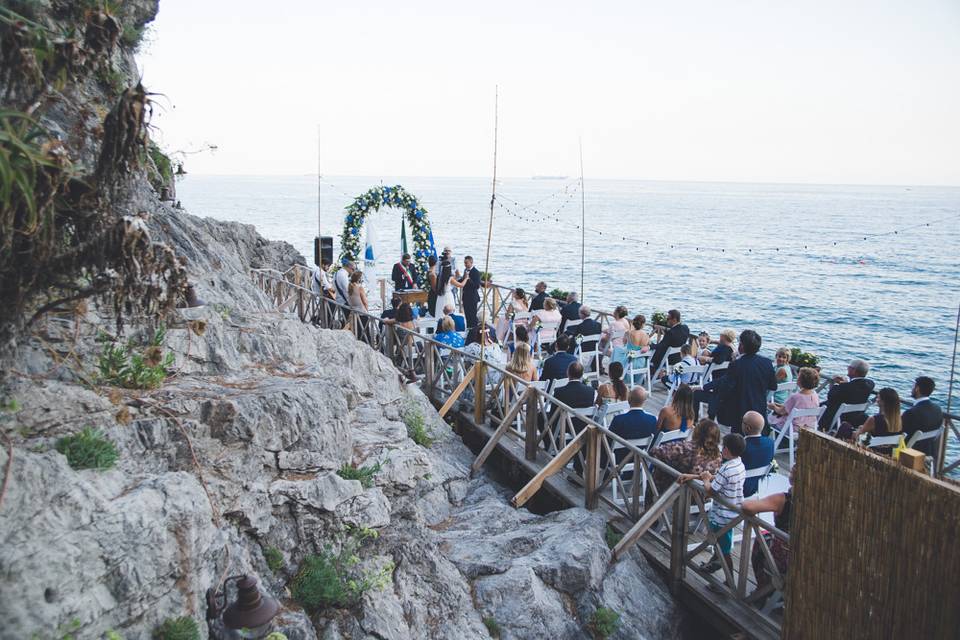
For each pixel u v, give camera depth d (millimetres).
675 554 6914
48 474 3787
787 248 76250
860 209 161375
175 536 4176
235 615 4094
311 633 4957
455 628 5922
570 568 6680
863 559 4566
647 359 12656
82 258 4012
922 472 4234
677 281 50406
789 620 5141
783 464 9430
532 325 13719
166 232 8781
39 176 3693
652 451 7441
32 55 3906
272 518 5414
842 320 35594
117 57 8086
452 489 9000
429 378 11836
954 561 4035
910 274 54875
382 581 5535
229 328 7113
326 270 18375
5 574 3369
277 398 5762
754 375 8617
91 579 3684
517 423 10398
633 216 135625
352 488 5914
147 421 4895
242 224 21500
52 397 4453
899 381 23188
